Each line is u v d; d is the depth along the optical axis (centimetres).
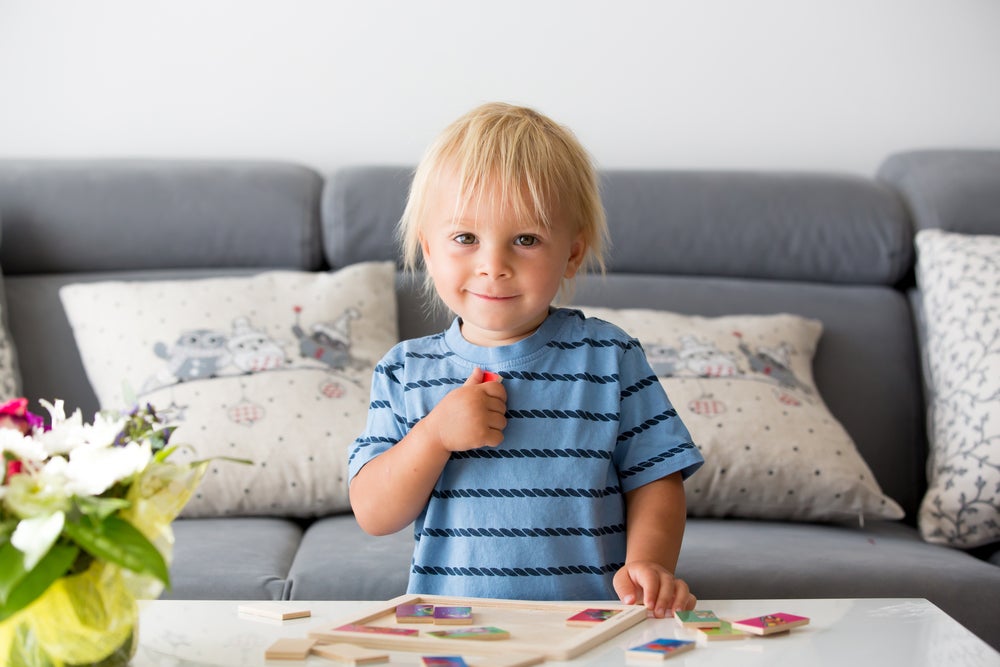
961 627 79
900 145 221
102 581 65
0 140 211
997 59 220
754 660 71
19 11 209
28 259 185
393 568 128
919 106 221
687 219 193
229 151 216
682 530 97
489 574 94
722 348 172
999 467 155
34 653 66
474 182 94
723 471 157
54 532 60
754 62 220
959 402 164
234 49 214
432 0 216
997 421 158
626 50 219
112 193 188
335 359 170
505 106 104
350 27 215
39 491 63
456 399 91
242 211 189
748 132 221
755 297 190
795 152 221
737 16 219
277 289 178
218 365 164
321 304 176
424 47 216
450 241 96
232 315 171
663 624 80
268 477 156
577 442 97
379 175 195
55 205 186
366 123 217
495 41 217
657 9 218
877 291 194
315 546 140
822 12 219
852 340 187
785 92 221
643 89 219
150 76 213
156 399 161
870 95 221
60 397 176
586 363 100
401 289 189
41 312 181
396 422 101
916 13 219
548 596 94
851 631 78
